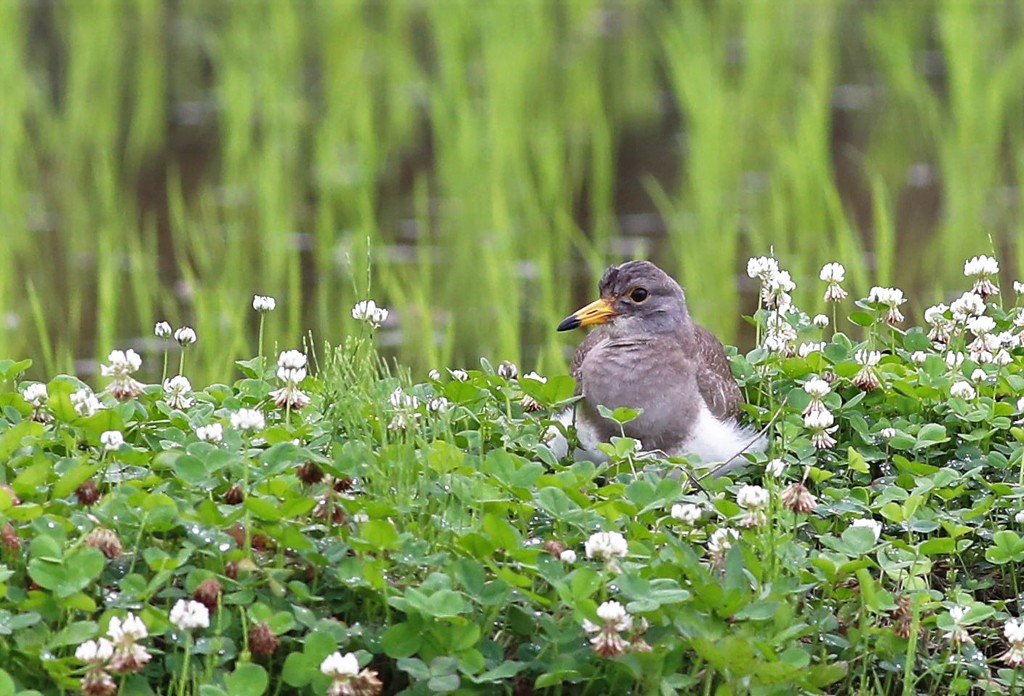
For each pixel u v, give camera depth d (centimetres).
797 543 959
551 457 1029
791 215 2272
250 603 865
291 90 2842
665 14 3553
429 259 2094
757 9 3178
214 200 2397
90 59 2980
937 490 1013
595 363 1257
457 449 976
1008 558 963
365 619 903
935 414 1145
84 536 870
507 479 957
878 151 2614
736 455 1102
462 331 1862
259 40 3183
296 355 1000
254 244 2214
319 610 900
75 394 1009
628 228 2309
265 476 913
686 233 2142
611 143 2717
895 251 2173
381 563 862
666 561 888
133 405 1061
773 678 833
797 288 1911
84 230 2255
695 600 861
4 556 888
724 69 3094
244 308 1884
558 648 872
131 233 2167
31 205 2370
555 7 3566
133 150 2639
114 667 805
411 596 846
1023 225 2130
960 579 1035
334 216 2336
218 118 2825
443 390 1106
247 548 871
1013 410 1107
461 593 871
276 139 2509
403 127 2761
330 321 1908
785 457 1038
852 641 912
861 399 1145
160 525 880
